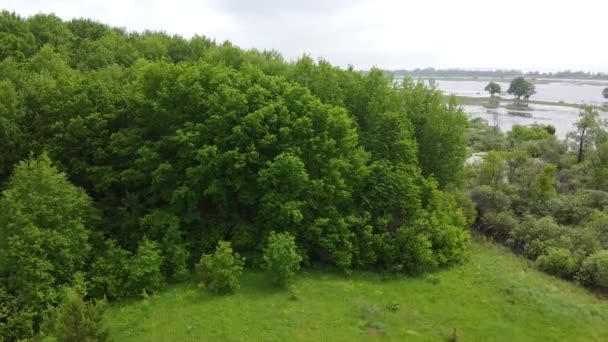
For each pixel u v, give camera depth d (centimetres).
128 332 2047
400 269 2783
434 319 2272
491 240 3400
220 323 2125
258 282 2528
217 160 2664
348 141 2922
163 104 2822
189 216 2748
